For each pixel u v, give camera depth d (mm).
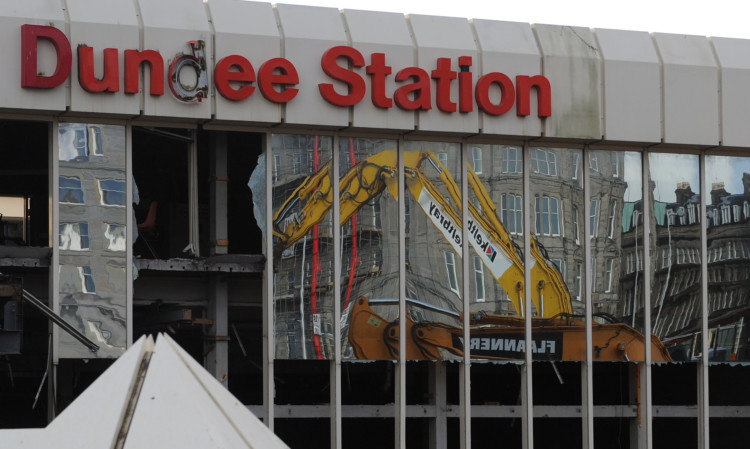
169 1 23219
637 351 27000
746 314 27922
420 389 33781
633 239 27031
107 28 22516
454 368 33375
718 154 27859
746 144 27359
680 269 27406
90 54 22250
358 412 25656
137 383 6859
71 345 22578
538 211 26266
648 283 27094
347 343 24672
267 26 23828
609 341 26812
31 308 25391
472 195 25750
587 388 26578
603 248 26781
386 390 32406
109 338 22703
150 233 27125
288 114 23797
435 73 24875
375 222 24984
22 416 30312
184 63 23016
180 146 28750
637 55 26594
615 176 26969
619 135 26312
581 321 26547
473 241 25734
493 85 25453
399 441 24953
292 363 31594
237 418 7230
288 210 24359
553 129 25797
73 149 22719
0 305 20859
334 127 24453
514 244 26047
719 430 32094
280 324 24203
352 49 24219
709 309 27641
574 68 26047
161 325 25484
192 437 6367
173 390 6672
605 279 26766
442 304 25391
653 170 27328
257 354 30844
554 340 26328
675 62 26859
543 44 25938
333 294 24578
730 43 27688
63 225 22547
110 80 22359
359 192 24859
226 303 25344
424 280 25281
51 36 21953
